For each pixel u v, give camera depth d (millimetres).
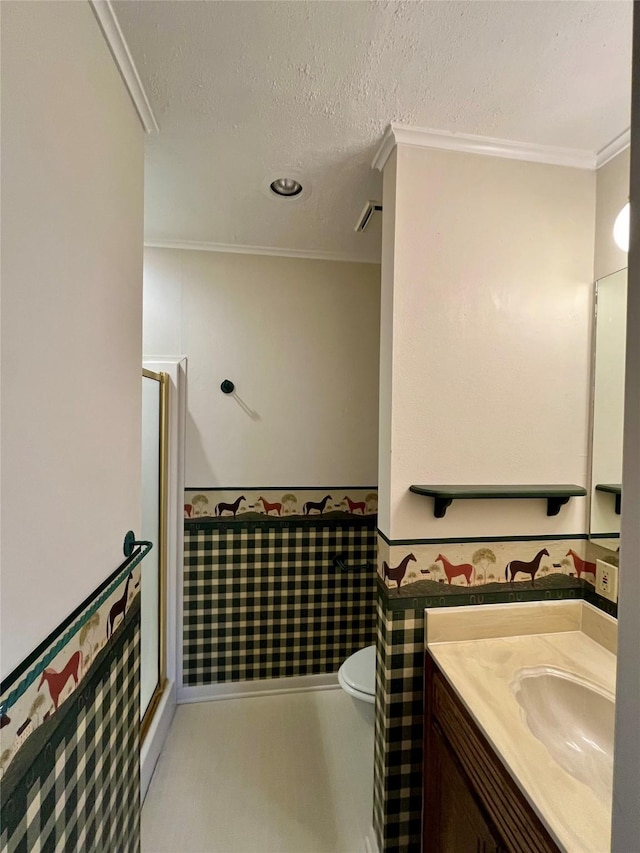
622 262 1186
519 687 1002
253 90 999
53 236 660
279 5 795
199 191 1461
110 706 929
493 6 792
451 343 1211
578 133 1161
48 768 669
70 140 708
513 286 1239
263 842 1324
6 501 553
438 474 1215
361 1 784
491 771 821
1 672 543
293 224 1719
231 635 2037
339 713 1919
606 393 1234
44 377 641
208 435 1999
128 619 1045
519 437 1250
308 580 2086
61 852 709
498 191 1225
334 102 1040
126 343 996
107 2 789
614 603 1166
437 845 1083
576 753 930
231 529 2025
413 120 1110
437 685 1102
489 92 1008
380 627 1289
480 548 1237
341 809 1438
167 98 1024
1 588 543
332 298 2088
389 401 1212
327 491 2098
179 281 1960
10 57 544
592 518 1262
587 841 618
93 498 822
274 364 2045
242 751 1689
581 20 818
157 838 1335
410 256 1184
